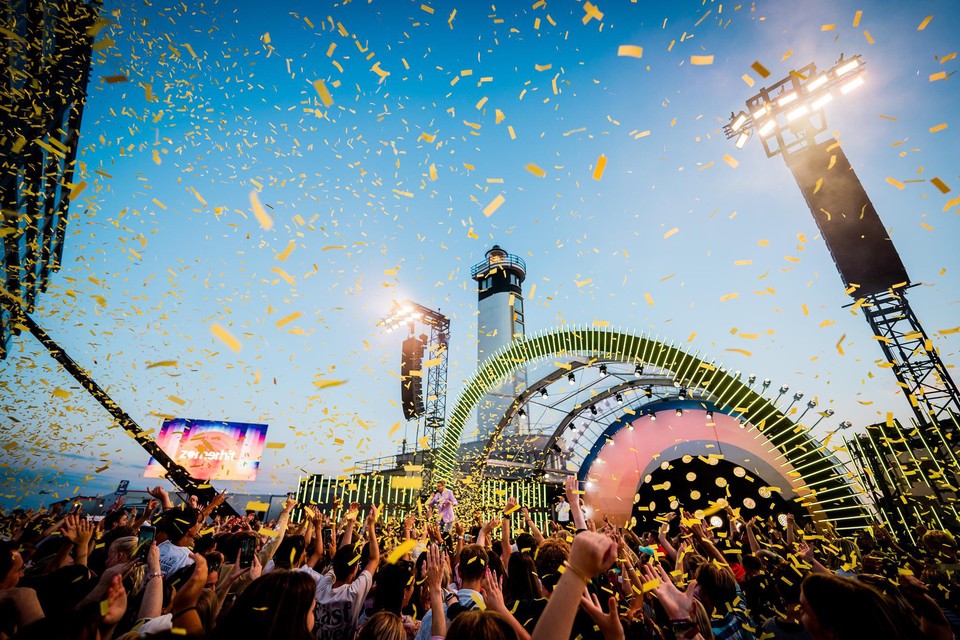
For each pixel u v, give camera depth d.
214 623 2.13
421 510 8.95
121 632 2.51
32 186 6.41
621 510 17.16
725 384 12.57
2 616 1.81
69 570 2.23
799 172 13.55
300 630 1.62
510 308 35.28
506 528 4.30
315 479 13.06
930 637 1.89
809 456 11.05
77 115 6.61
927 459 10.27
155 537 3.61
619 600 3.69
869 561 4.54
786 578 2.85
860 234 12.48
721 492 18.09
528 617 2.62
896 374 11.08
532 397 19.75
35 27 5.09
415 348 22.91
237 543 3.98
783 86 13.58
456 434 17.91
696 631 2.26
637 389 18.06
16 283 7.77
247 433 24.91
